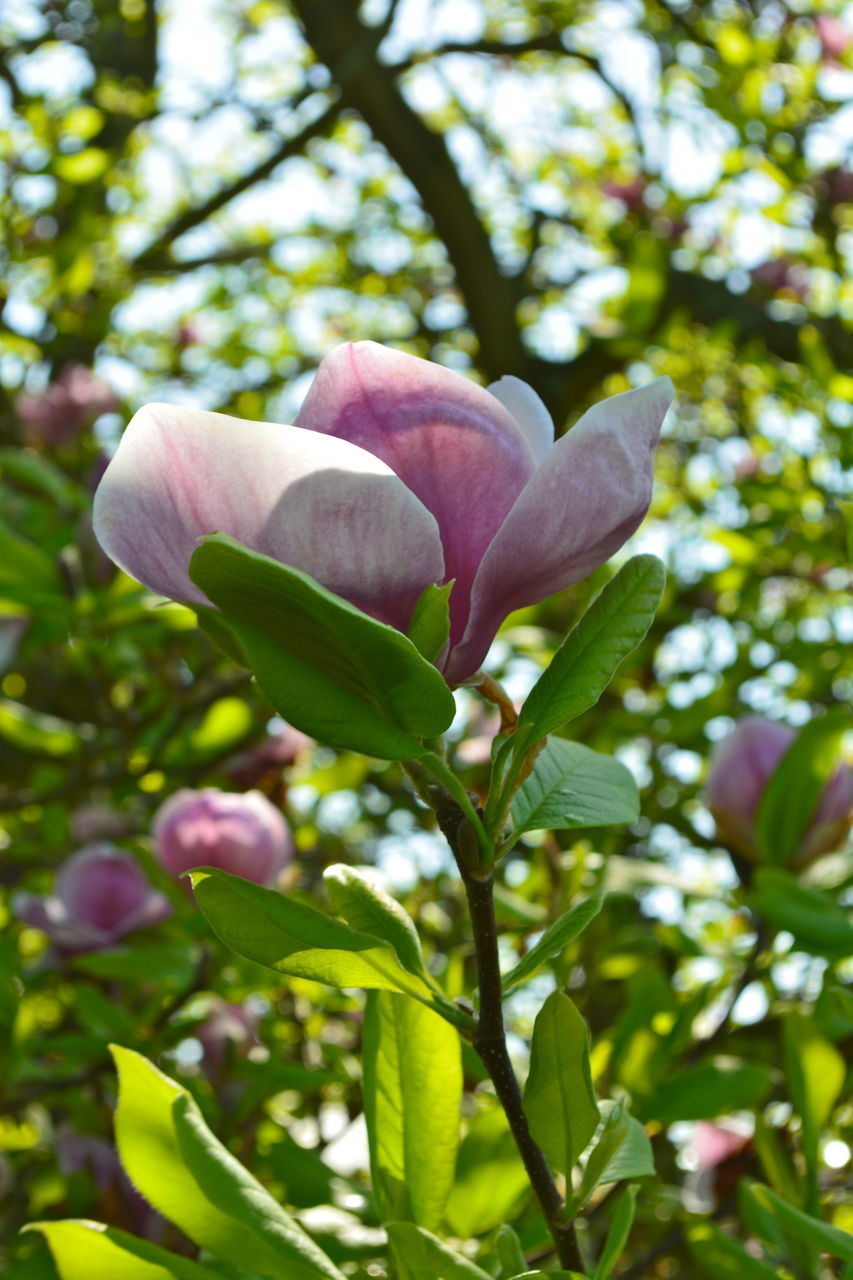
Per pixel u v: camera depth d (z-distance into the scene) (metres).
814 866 1.16
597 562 0.76
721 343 2.56
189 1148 0.78
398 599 0.73
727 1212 1.12
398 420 0.74
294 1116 1.58
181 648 1.78
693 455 3.60
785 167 2.64
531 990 1.53
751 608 2.19
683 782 2.11
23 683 2.04
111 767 1.82
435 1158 0.82
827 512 1.92
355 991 1.46
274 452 0.71
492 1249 0.89
